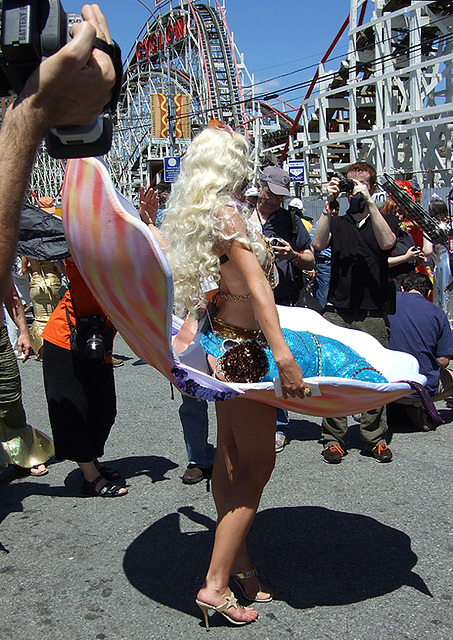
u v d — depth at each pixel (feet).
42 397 19.90
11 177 2.82
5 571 9.28
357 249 13.83
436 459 13.57
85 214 5.86
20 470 13.55
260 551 9.60
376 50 65.41
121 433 15.97
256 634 7.56
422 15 63.62
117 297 6.37
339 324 14.24
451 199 22.84
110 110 3.35
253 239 7.32
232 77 136.15
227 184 7.27
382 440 13.58
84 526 10.77
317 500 11.49
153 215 9.79
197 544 9.99
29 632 7.73
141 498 11.92
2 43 2.80
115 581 8.91
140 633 7.67
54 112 2.89
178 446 14.93
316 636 7.49
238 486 7.65
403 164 68.74
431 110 58.95
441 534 10.06
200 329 7.98
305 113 80.79
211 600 7.55
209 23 151.74
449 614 7.90
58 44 2.90
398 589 8.48
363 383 6.95
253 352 7.68
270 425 7.77
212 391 6.86
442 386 16.93
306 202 59.88
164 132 113.70
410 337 15.65
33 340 26.04
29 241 15.69
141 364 24.95
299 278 15.30
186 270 7.39
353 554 9.46
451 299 20.94
